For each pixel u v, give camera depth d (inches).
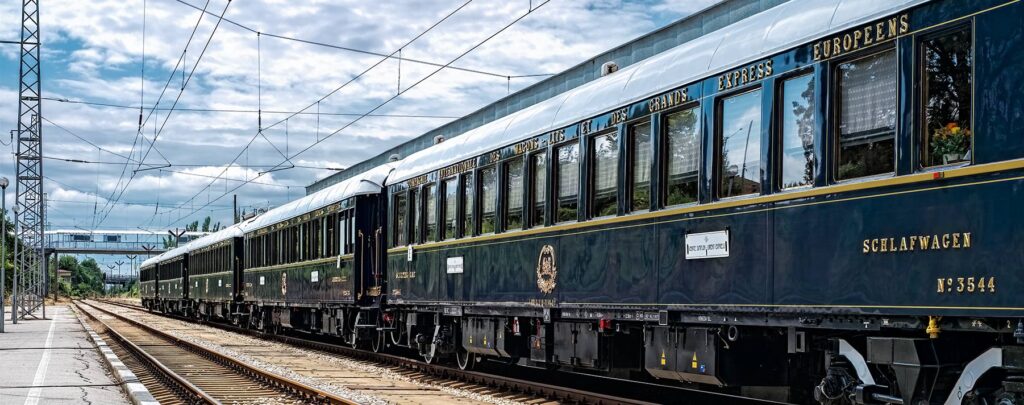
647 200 414.3
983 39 260.7
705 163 374.6
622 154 432.8
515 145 538.3
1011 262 249.4
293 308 1061.1
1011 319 252.8
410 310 699.4
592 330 467.2
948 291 266.5
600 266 447.5
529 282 516.7
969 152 263.9
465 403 490.9
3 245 1290.6
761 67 345.4
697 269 377.4
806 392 389.4
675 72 398.6
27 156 1614.2
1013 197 250.2
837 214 307.1
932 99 276.2
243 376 668.1
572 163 479.8
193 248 1857.8
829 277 309.3
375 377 649.6
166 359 830.5
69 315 2044.8
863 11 300.4
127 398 543.8
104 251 4362.7
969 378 274.8
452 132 1171.9
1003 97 254.5
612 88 450.3
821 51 316.8
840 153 309.7
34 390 567.8
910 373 284.8
